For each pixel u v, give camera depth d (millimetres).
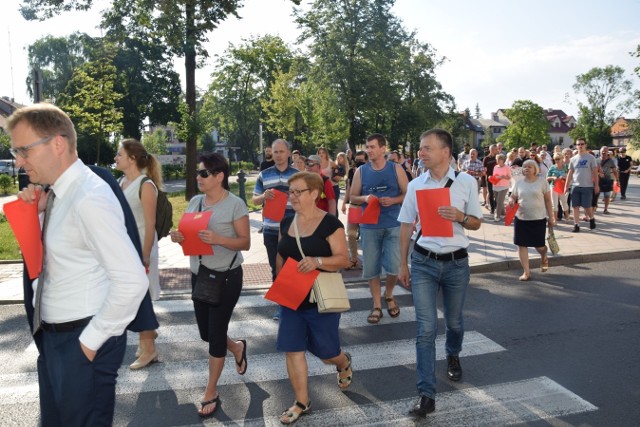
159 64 46531
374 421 3791
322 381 4484
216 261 3908
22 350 5289
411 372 4648
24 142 2176
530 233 7641
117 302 2186
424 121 47250
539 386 4320
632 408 3928
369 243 5949
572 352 5047
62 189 2240
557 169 13156
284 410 3980
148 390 4355
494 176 13477
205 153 4027
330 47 38438
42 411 2412
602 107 94750
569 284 7512
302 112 44531
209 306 3928
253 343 5422
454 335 4395
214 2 17516
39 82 9445
